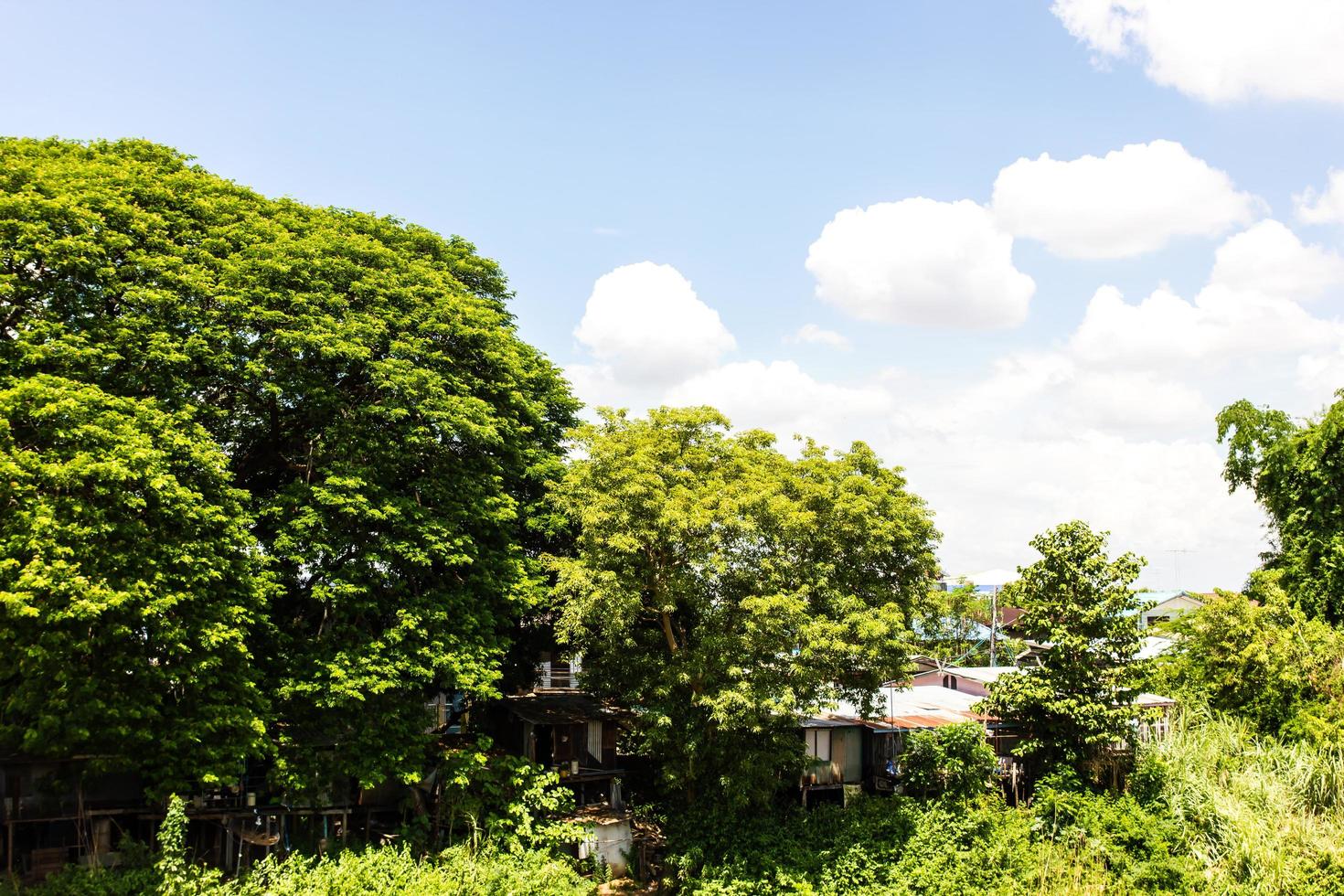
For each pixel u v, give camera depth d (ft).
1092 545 105.60
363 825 92.68
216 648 72.49
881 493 96.12
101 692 67.97
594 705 112.47
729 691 83.61
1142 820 93.20
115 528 64.28
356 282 84.89
